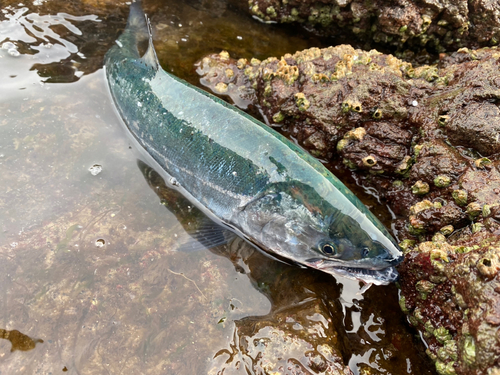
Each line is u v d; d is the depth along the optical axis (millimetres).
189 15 613
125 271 365
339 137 443
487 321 264
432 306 324
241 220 395
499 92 379
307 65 469
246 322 342
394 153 419
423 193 385
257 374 302
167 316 343
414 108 422
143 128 448
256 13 608
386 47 586
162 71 452
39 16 555
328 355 309
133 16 585
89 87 499
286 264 387
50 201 401
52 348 318
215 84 519
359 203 357
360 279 354
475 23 533
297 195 359
